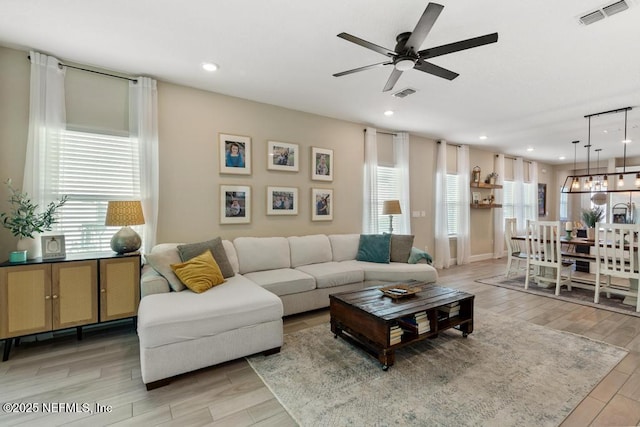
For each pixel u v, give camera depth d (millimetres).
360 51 2793
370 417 1754
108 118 3182
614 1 2072
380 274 3883
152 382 2018
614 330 2992
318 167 4648
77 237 3059
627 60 2900
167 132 3492
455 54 2795
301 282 3365
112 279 2764
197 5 2150
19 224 2545
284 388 2041
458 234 6555
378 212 5422
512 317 3352
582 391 1997
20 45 2699
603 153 7535
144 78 3270
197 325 2156
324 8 2184
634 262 3934
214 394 1981
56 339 2799
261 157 4148
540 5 2123
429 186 6129
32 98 2756
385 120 4945
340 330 2811
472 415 1765
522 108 4312
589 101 4027
